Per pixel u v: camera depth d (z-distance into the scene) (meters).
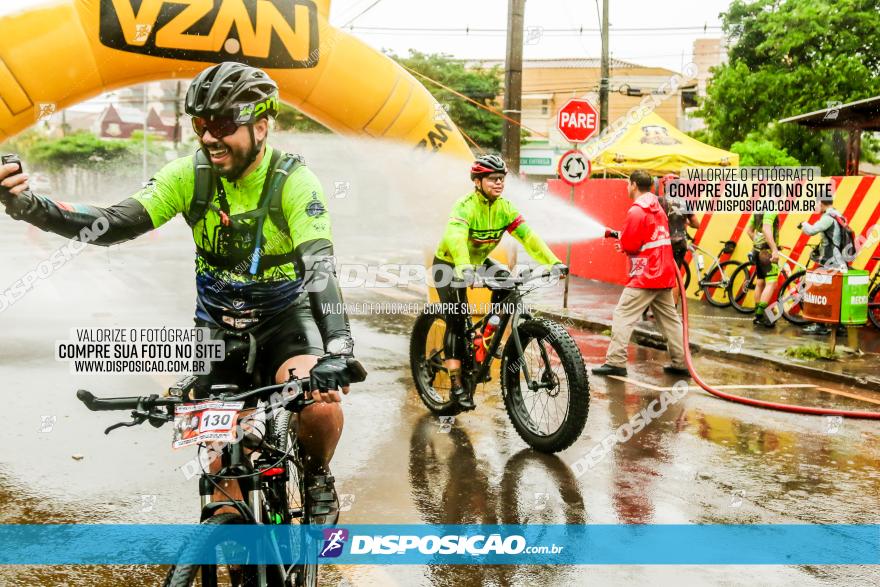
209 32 6.42
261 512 2.62
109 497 4.57
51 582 3.59
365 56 7.06
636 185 7.97
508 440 5.86
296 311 3.04
